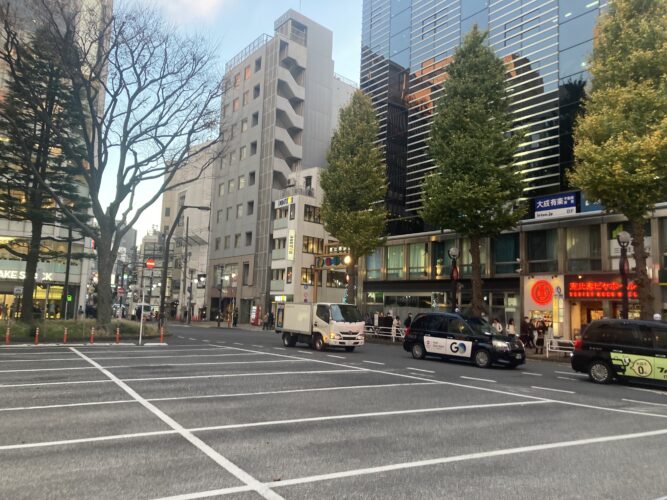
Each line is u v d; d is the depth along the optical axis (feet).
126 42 68.39
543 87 89.35
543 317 86.38
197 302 204.23
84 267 127.24
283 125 175.42
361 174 97.04
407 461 17.37
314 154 180.55
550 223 87.10
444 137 79.97
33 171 73.56
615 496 14.39
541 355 68.54
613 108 58.54
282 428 21.77
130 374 37.17
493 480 15.55
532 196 89.86
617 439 21.68
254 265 168.66
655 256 73.97
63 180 86.94
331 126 187.32
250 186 176.76
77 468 15.64
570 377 46.85
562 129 85.81
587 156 58.65
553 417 26.27
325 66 188.34
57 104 80.69
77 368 39.73
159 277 248.73
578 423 24.95
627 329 42.86
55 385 31.40
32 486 13.93
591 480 15.84
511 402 30.58
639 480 15.94
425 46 115.55
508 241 95.35
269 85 175.73
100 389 30.32
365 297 122.11
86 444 18.44
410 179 115.14
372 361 52.75
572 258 84.64
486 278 97.19
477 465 17.12
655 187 56.24
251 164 178.09
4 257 116.16
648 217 74.90
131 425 21.54
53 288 122.21
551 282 85.87
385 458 17.65
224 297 182.09
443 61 110.22
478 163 74.18
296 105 181.06
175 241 232.94
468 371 47.57
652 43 56.90
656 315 58.18
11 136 76.23
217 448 18.33
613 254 79.10
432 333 57.16
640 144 54.13
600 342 43.83
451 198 74.54
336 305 65.21
